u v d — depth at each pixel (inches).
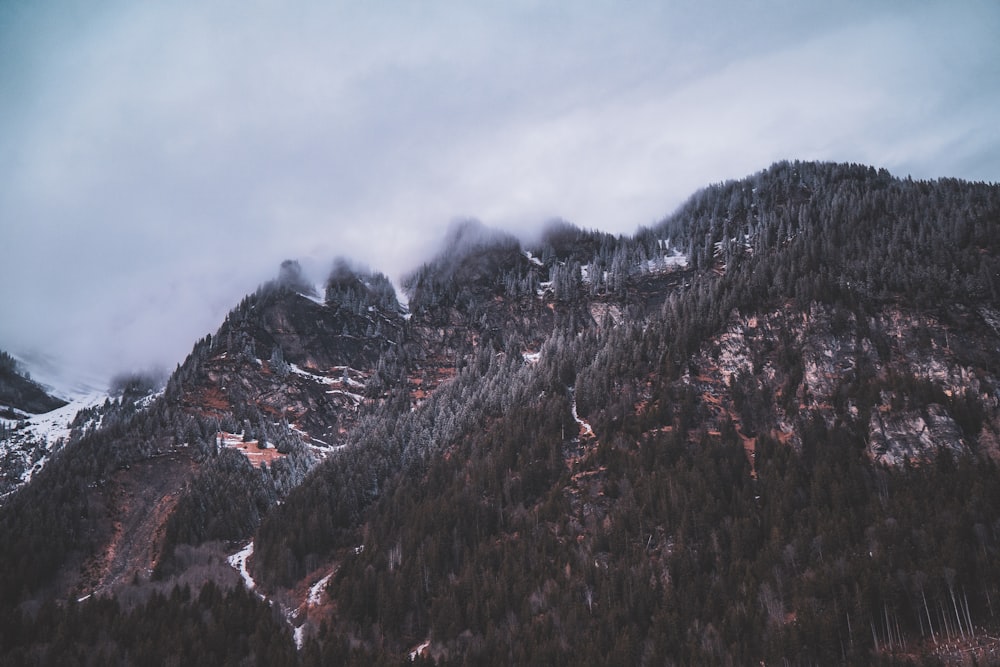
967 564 4741.6
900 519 5231.3
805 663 4407.0
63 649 5098.4
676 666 4549.7
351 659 4955.7
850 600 4655.5
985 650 4298.7
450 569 6033.5
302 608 6003.9
